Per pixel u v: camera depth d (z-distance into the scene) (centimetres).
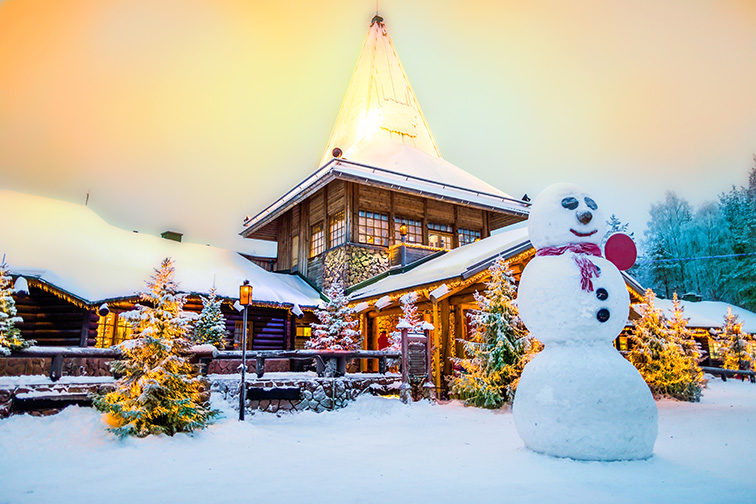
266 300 1716
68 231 1697
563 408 564
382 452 664
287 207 2300
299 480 507
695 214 5256
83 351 828
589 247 646
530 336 1167
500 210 2375
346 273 1992
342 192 2112
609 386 559
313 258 2284
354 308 1741
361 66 3212
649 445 562
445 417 1021
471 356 1246
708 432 783
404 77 3158
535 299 630
